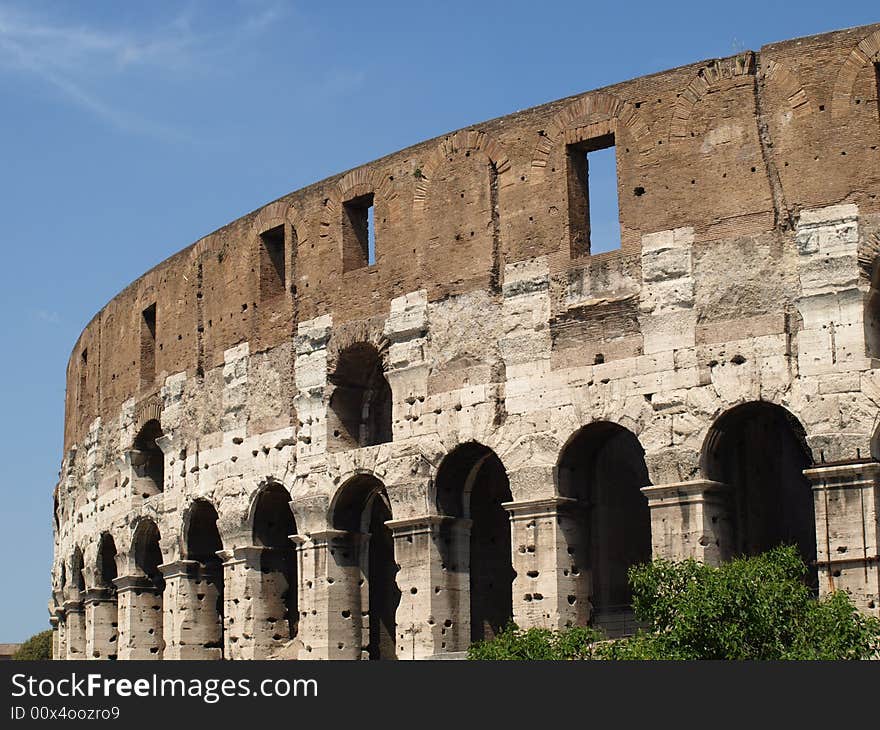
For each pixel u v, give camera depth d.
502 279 59.16
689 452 53.56
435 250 61.38
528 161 59.16
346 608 64.12
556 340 57.34
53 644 96.81
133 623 77.69
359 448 63.59
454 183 61.19
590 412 56.03
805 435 52.06
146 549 78.25
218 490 70.06
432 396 60.59
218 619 73.19
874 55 52.88
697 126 55.41
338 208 65.75
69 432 91.12
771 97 54.31
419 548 60.28
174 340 75.00
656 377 54.75
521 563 57.03
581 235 58.22
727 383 53.44
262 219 69.50
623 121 56.88
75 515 87.62
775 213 53.59
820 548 51.16
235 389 69.88
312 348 65.81
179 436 73.56
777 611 45.56
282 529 69.12
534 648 49.25
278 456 66.88
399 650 60.38
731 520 54.34
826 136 53.19
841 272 52.19
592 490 57.78
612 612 57.44
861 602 50.16
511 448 57.81
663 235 55.44
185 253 75.06
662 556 53.69
